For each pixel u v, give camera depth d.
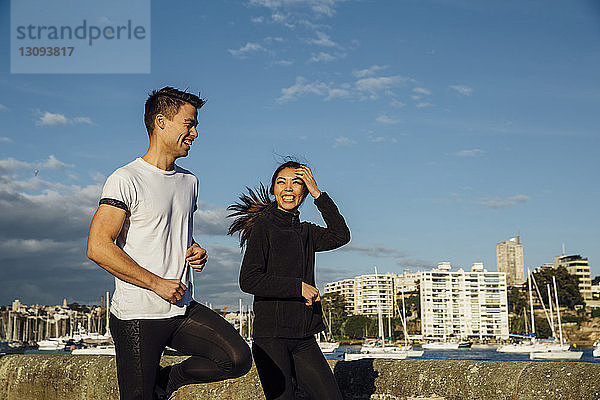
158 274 2.94
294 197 3.62
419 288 183.38
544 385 3.53
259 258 3.38
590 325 166.25
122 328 2.91
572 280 179.62
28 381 5.60
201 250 3.13
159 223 2.96
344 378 4.47
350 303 186.50
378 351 84.06
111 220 2.80
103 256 2.74
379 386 4.26
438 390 3.97
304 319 3.41
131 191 2.88
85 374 5.25
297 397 3.62
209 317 3.10
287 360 3.39
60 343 110.12
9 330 155.38
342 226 3.60
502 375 3.74
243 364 3.07
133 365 2.90
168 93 3.04
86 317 147.62
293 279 3.29
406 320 179.12
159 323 2.93
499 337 176.88
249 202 3.70
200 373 3.21
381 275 184.75
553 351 83.00
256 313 3.45
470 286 179.88
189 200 3.16
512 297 185.12
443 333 175.38
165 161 3.07
